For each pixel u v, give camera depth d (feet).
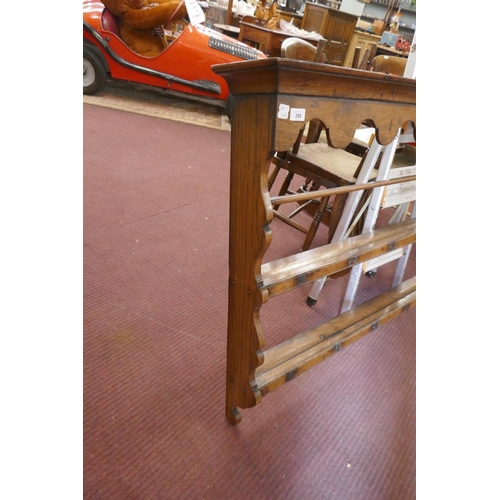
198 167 9.78
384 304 4.99
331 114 2.75
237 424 3.96
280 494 3.47
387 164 4.65
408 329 5.86
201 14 8.75
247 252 3.02
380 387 4.78
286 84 2.35
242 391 3.54
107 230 6.53
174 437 3.74
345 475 3.74
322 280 5.64
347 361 5.05
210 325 5.11
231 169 2.98
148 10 11.43
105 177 8.24
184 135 11.78
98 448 3.52
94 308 4.97
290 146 2.59
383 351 5.35
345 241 4.16
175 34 13.37
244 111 2.68
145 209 7.39
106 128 10.89
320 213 6.40
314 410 4.31
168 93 14.07
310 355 3.93
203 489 3.38
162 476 3.41
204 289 5.72
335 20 16.42
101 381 4.12
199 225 7.27
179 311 5.23
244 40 15.46
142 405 3.97
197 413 4.00
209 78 12.54
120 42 11.81
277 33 14.20
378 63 7.09
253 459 3.69
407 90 3.22
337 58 17.37
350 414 4.35
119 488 3.27
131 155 9.59
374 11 22.47
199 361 4.58
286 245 7.32
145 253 6.19
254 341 3.19
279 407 4.25
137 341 4.66
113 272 5.64
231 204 3.09
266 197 2.73
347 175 5.79
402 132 4.66
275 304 5.76
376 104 3.07
